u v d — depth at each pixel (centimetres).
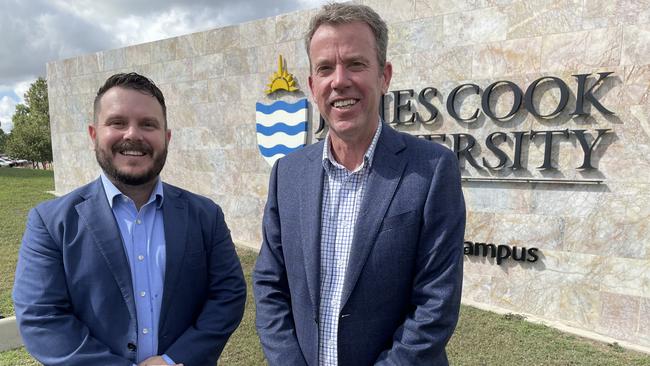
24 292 158
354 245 151
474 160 459
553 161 417
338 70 149
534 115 421
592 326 406
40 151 3322
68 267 162
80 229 165
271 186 185
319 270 160
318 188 165
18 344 365
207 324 180
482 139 455
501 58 438
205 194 743
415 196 149
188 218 187
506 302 452
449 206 148
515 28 427
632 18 370
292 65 614
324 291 160
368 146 161
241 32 663
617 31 377
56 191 1099
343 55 148
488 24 443
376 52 153
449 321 145
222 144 711
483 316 429
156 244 177
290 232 168
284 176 179
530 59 421
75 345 155
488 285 462
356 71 149
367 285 150
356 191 161
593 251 403
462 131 467
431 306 144
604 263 398
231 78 685
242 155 689
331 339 158
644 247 379
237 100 683
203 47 712
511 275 448
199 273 186
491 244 456
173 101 769
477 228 464
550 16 408
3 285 488
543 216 427
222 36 686
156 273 175
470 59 457
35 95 3578
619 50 378
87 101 957
